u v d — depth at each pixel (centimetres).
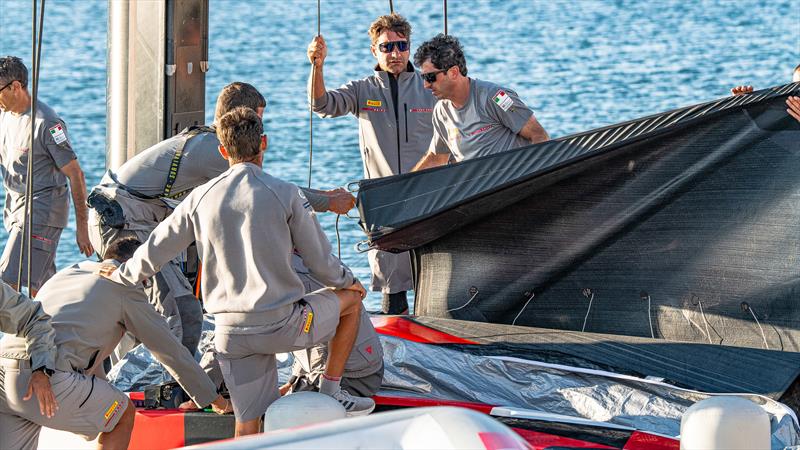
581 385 2067
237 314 1770
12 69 2834
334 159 6425
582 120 7488
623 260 2342
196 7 2834
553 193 2355
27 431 1872
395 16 2878
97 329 1866
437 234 2433
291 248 1783
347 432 973
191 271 2566
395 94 2895
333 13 15375
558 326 2411
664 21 12962
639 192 2297
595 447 1734
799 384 2103
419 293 2542
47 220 2928
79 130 8300
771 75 9200
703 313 2267
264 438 973
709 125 2223
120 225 2283
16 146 2898
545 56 10844
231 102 2116
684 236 2278
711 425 1532
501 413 1923
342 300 1858
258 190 1761
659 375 2116
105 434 1923
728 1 14175
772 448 1806
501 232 2425
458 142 2588
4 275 2931
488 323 2408
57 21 15550
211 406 2009
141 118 2822
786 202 2184
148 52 2798
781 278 2194
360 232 4612
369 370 2008
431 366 2155
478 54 11169
